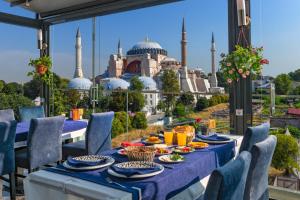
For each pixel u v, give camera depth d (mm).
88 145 3137
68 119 4039
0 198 2818
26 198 1479
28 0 4426
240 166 1097
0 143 2596
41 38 5094
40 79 4957
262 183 1537
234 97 3258
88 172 1476
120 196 1165
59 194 1362
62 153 3336
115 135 4801
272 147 1493
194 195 1601
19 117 4203
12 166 2719
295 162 2709
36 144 2842
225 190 992
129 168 1435
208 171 1792
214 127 2824
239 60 2779
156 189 1303
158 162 1650
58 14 5012
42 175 1440
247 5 3123
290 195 2668
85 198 1259
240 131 3213
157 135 2557
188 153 1854
